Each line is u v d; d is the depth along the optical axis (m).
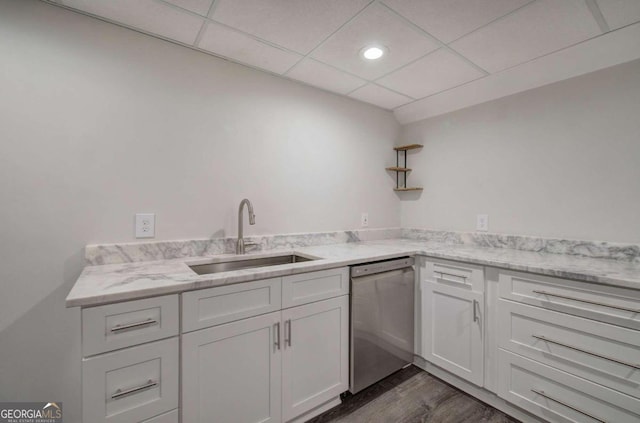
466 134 2.37
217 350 1.21
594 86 1.73
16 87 1.27
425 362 2.02
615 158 1.66
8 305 1.27
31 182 1.30
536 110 1.97
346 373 1.66
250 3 1.32
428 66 1.91
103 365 0.97
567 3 1.30
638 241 1.58
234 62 1.86
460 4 1.32
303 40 1.62
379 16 1.41
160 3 1.32
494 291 1.62
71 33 1.37
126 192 1.51
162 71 1.61
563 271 1.34
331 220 2.37
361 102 2.55
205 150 1.75
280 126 2.07
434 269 1.93
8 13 1.26
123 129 1.50
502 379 1.57
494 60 1.82
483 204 2.26
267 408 1.35
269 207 2.02
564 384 1.35
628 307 1.18
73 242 1.39
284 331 1.40
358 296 1.68
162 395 1.08
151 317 1.06
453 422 1.53
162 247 1.60
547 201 1.92
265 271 1.32
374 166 2.66
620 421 1.19
